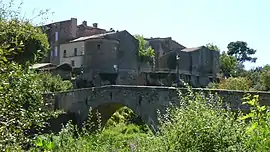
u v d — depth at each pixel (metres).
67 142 7.02
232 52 89.62
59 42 57.00
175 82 52.38
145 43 61.94
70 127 7.96
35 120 4.82
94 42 50.94
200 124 5.15
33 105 4.86
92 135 7.94
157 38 64.81
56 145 6.64
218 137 5.02
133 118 25.97
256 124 4.44
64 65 46.47
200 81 59.62
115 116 26.52
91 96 25.36
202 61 61.25
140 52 54.94
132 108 22.41
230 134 5.02
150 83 51.84
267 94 16.31
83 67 51.09
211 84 43.94
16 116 4.53
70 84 35.03
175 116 5.64
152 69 55.59
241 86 36.75
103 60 50.84
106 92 24.23
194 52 60.22
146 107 21.36
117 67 51.59
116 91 23.44
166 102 20.25
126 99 22.77
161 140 5.76
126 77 52.25
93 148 7.23
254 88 37.88
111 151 7.36
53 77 33.50
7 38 5.19
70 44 54.31
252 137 4.61
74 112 26.19
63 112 25.12
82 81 48.00
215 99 6.62
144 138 7.06
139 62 54.38
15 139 4.38
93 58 50.78
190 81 57.56
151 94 21.05
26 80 4.76
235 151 4.81
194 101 5.59
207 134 5.07
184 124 5.27
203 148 5.04
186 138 5.22
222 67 70.75
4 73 4.41
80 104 26.00
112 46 51.25
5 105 4.43
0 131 4.27
